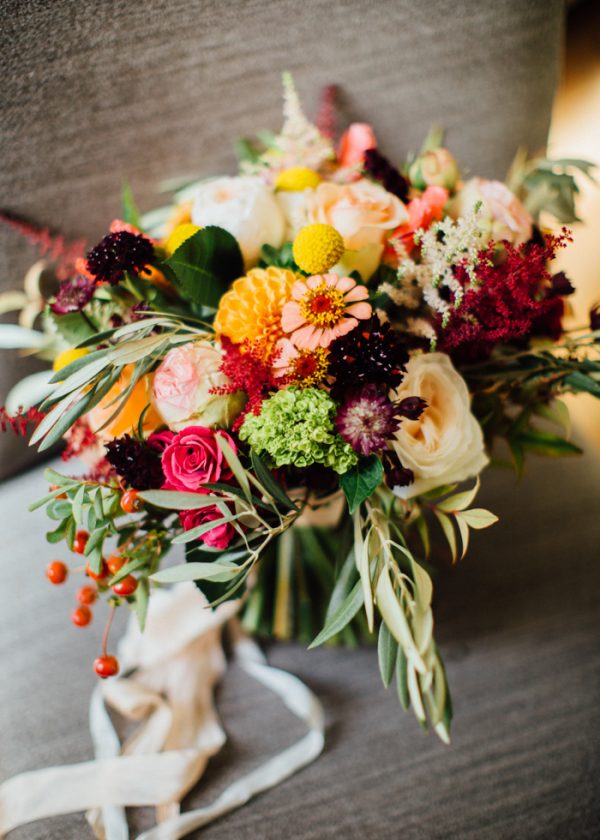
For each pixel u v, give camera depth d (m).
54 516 0.44
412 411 0.39
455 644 0.66
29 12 0.59
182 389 0.40
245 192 0.48
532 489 0.80
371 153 0.52
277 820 0.54
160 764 0.56
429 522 0.76
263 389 0.40
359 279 0.46
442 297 0.47
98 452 0.50
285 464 0.42
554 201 0.61
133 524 0.46
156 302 0.49
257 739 0.60
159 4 0.63
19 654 0.65
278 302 0.42
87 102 0.65
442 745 0.58
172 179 0.73
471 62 0.73
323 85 0.72
